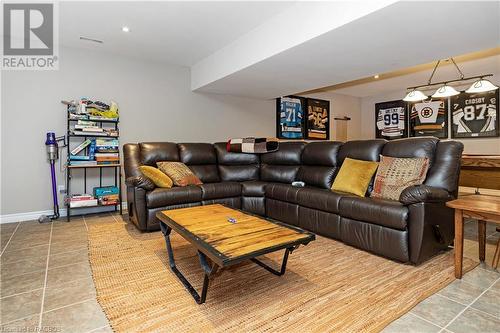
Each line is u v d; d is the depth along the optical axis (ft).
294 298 5.60
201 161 13.06
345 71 11.75
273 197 11.49
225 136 17.08
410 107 20.70
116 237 9.45
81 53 12.80
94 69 13.10
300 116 20.31
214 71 13.43
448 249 8.20
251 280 6.37
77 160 12.16
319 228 9.46
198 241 5.38
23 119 11.76
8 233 9.91
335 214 8.90
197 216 7.18
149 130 14.58
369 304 5.37
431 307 5.26
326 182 10.68
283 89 15.38
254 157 13.88
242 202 12.03
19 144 11.73
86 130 12.23
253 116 18.15
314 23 8.30
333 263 7.29
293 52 9.55
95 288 6.00
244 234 5.80
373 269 6.92
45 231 10.16
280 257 7.68
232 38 11.69
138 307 5.30
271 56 10.00
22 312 5.12
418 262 7.04
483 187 11.32
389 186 8.37
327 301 5.49
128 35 11.37
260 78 12.91
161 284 6.20
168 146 12.42
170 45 12.48
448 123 18.58
